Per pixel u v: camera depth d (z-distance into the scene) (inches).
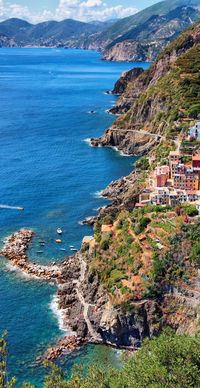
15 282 6309.1
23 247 7175.2
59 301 5890.8
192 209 5925.2
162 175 7219.5
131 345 5177.2
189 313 4970.5
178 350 3112.7
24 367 4859.7
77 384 3344.0
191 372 2903.5
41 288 6171.3
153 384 2822.3
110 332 5172.2
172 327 5002.5
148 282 5206.7
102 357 5000.0
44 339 5260.8
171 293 5132.9
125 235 5900.6
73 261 6653.5
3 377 3420.3
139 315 5108.3
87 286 5767.7
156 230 5644.7
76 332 5374.0
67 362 4923.7
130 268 5482.3
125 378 3046.3
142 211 6215.6
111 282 5462.6
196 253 5142.7
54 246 7224.4
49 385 3435.0
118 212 7185.0
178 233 5413.4
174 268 5201.8
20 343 5196.9
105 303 5423.2
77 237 7480.3
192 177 6993.1
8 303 5866.1
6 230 7770.7
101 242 6067.9
